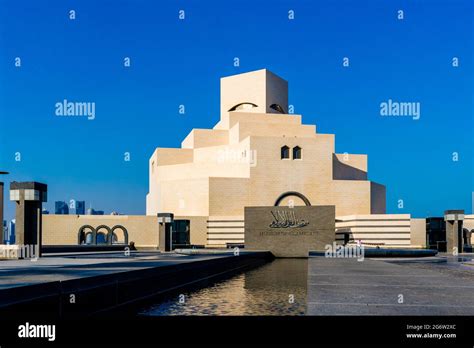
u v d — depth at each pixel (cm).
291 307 1407
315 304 1347
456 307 1291
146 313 1322
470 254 4688
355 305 1329
